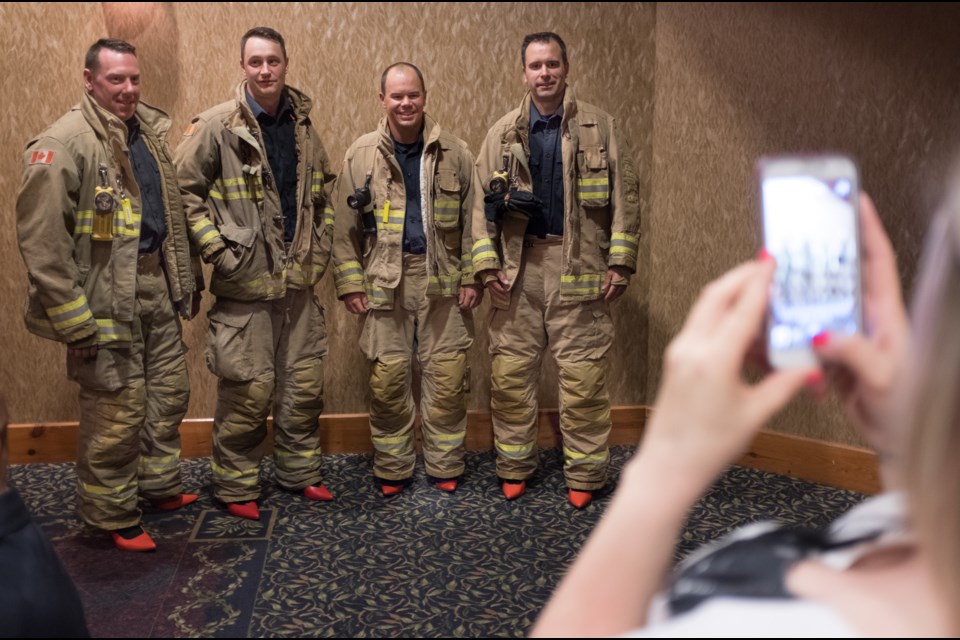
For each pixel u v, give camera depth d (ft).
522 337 11.69
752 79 12.10
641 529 1.55
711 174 12.65
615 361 13.67
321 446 13.20
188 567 9.68
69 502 11.30
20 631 4.90
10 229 12.17
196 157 10.59
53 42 11.89
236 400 10.99
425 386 12.04
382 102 11.58
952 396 1.15
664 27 12.89
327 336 13.06
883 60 10.94
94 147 9.51
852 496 11.66
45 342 12.50
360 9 12.46
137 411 9.95
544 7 12.76
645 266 13.55
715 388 1.52
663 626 1.44
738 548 1.58
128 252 9.70
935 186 10.58
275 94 10.89
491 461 13.07
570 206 11.19
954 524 1.18
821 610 1.38
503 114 12.89
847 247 2.08
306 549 10.18
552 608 1.60
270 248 10.89
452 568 9.76
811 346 1.87
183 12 12.13
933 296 1.19
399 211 11.50
